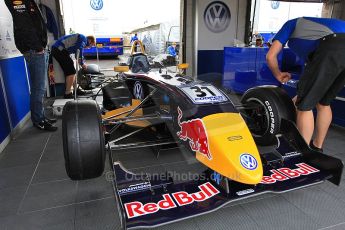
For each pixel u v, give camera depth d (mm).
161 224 1426
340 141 3109
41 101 3523
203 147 1779
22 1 3113
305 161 2094
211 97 2057
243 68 5203
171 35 8406
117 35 9477
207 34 6285
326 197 2037
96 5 8898
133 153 2752
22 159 2730
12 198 2062
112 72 7508
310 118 2314
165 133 2516
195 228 1716
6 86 3277
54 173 2441
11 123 3301
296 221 1775
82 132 1685
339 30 2076
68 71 5047
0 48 3211
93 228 1737
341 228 1708
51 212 1896
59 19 5562
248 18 6441
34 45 3260
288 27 2303
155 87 2447
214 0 6117
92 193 2121
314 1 6156
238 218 1806
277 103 2287
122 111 2992
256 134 2486
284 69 5062
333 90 2311
